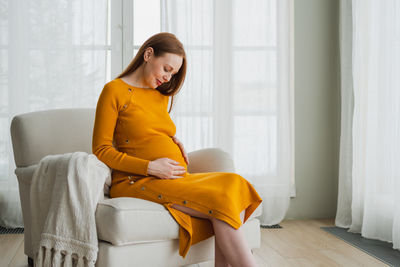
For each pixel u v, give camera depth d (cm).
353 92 310
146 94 179
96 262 142
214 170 197
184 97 325
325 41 352
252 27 337
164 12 326
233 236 144
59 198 148
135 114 173
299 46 350
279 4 338
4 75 307
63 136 209
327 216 349
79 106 314
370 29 279
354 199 293
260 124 336
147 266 145
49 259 143
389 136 257
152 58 174
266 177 334
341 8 322
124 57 334
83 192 146
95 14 316
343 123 315
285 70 338
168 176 160
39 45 310
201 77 328
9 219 300
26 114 207
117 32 333
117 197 167
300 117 349
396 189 240
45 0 311
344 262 218
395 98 251
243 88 336
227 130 334
